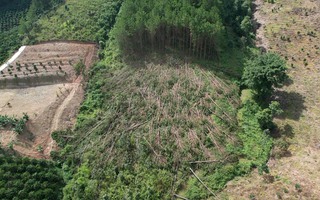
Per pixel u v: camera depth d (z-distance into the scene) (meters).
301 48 77.00
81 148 58.22
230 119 60.03
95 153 56.41
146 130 58.41
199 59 72.75
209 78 67.81
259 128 59.03
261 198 48.41
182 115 60.53
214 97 64.00
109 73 72.50
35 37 85.00
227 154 54.34
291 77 69.81
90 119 62.56
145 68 71.56
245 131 58.38
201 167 52.97
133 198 49.69
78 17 88.81
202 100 63.31
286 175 51.31
